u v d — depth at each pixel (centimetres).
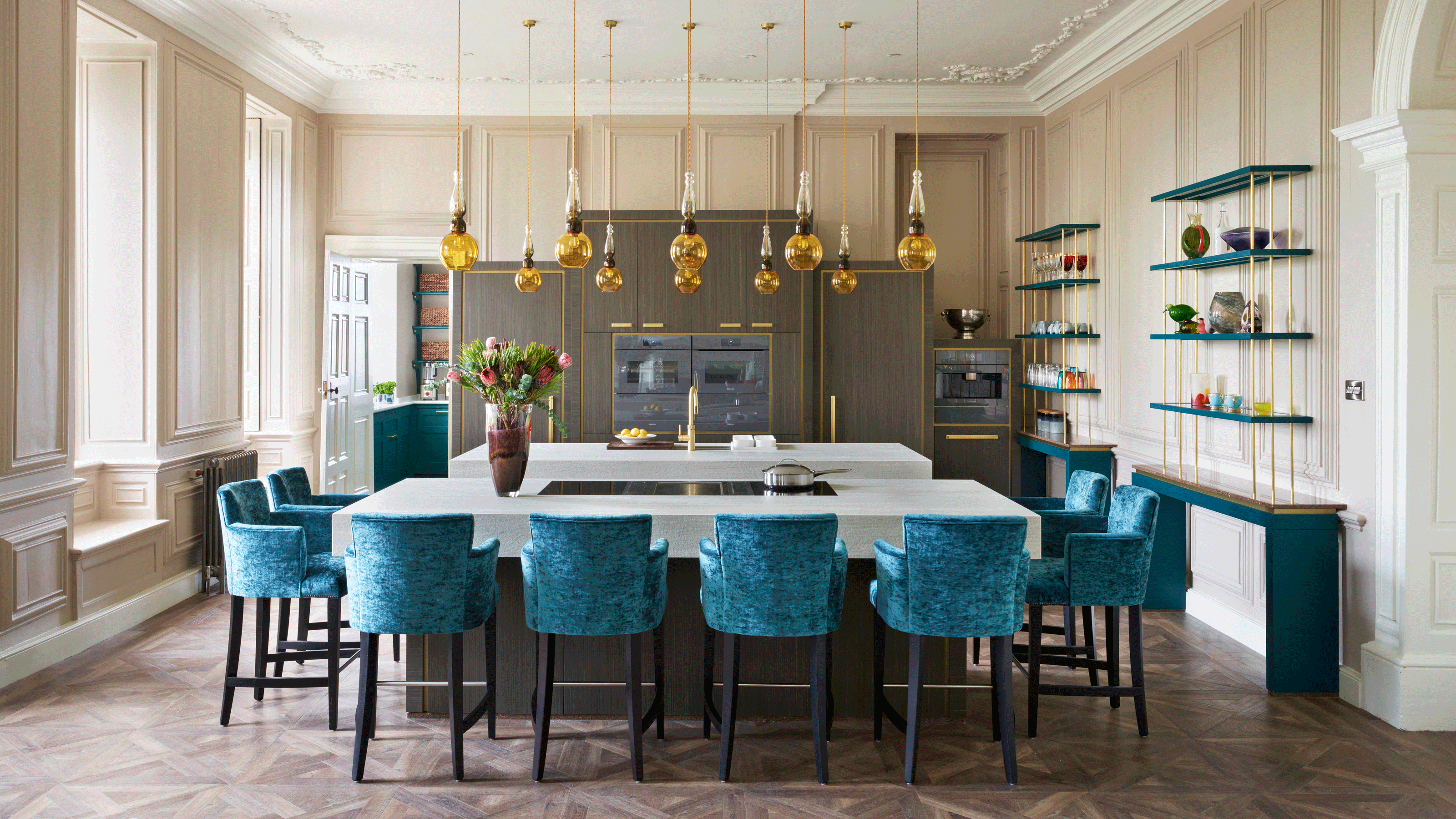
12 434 381
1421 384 342
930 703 355
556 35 561
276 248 641
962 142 703
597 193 677
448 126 679
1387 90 346
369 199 679
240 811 276
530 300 636
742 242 630
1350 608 374
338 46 581
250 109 613
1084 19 531
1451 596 346
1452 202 339
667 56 602
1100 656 432
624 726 347
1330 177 381
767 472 376
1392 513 349
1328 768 311
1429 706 343
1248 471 442
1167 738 337
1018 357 655
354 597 295
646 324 632
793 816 277
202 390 524
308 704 365
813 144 680
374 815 275
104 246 472
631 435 496
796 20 535
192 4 486
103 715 350
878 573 314
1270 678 380
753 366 635
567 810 280
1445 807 284
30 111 388
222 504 338
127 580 463
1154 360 521
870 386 640
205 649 429
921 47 581
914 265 352
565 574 287
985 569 286
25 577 392
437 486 386
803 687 346
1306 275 397
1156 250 520
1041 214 682
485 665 357
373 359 892
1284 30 410
